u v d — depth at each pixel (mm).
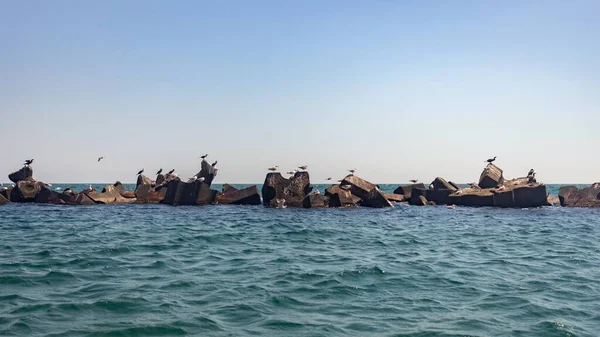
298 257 22188
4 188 60656
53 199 57406
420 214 47656
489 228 36375
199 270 18891
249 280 17219
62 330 11820
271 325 12500
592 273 19297
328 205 52906
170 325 12328
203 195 55719
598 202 57031
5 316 12742
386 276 18281
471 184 62250
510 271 19594
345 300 14961
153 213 46094
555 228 36562
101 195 58406
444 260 22047
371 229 34781
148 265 19656
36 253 22281
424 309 14125
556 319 13242
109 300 14359
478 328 12508
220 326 12352
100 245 24984
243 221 39344
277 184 54312
